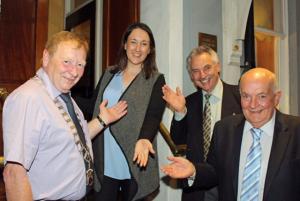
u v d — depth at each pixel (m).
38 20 2.17
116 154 1.94
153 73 2.02
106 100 1.90
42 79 1.41
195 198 2.13
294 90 3.79
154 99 1.96
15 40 2.12
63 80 1.38
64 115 1.40
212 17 2.83
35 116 1.28
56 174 1.33
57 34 1.41
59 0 4.07
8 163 1.23
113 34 3.09
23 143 1.24
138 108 1.93
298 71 3.76
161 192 2.54
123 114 1.89
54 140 1.32
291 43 3.82
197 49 2.19
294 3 3.83
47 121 1.30
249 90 1.52
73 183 1.37
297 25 3.79
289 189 1.48
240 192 1.58
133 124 1.91
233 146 1.65
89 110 2.09
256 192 1.53
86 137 1.56
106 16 3.18
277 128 1.58
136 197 1.89
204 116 2.20
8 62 2.10
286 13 3.86
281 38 3.84
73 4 4.25
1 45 2.09
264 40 3.73
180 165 1.66
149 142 1.78
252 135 1.62
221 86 2.23
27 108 1.27
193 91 2.66
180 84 2.58
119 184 1.97
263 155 1.57
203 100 2.24
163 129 2.18
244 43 2.97
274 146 1.54
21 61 2.13
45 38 2.19
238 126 1.68
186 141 2.23
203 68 2.12
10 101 1.29
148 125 1.87
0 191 1.94
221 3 2.90
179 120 2.21
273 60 3.80
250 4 2.93
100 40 3.54
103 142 1.93
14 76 2.11
